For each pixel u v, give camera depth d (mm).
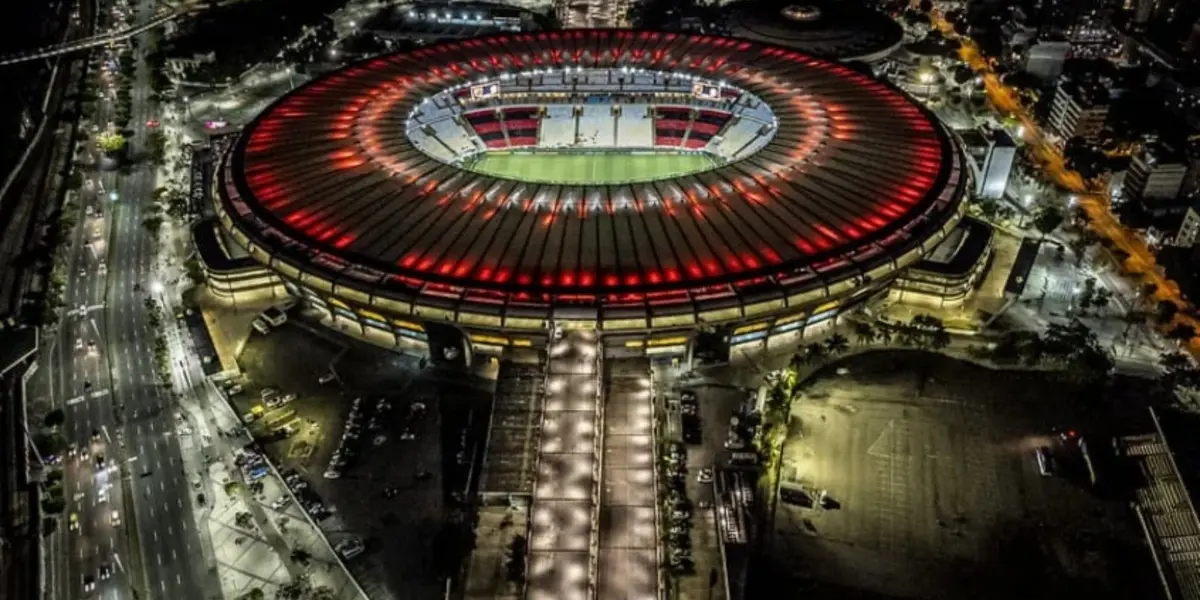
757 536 185125
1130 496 194000
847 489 196375
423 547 183750
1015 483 197750
